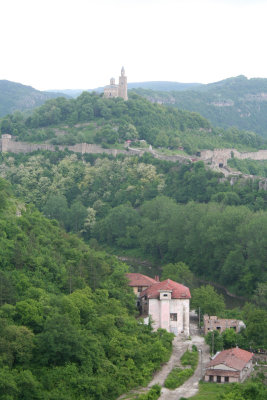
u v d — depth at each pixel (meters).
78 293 160.38
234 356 143.25
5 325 133.50
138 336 156.50
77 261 186.88
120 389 132.25
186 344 161.38
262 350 155.50
